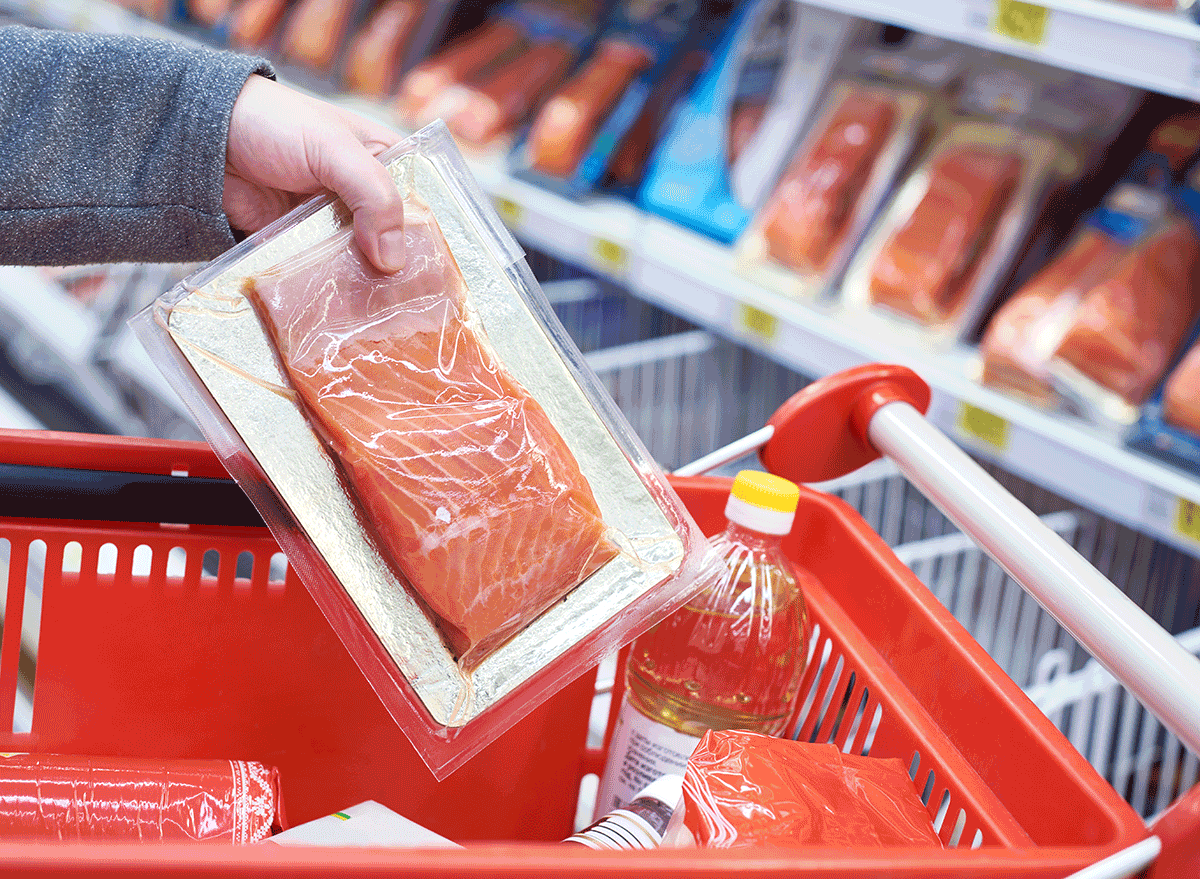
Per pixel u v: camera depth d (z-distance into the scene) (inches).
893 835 29.1
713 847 26.3
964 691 34.1
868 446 40.5
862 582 39.1
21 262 34.9
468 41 108.4
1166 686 27.4
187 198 33.9
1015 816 31.7
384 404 30.4
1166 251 67.6
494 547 30.2
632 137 94.1
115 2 130.6
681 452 100.5
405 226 31.8
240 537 36.3
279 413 30.7
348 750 38.6
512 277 33.3
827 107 84.8
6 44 32.7
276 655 37.5
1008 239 74.7
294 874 21.7
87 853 21.0
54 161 32.8
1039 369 67.2
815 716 39.9
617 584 31.9
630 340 107.1
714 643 36.9
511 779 40.4
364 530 30.8
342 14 114.5
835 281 79.7
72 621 36.4
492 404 30.9
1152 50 56.5
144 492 35.1
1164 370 65.3
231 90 32.8
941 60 83.3
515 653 31.0
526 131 100.5
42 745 37.0
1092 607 29.4
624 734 37.9
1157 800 67.6
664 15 98.8
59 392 111.8
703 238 87.4
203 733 37.9
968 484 34.5
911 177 79.7
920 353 73.6
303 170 32.6
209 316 30.6
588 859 22.7
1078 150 75.7
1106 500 63.3
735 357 97.8
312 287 30.9
